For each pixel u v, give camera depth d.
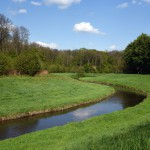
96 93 43.97
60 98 36.59
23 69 53.88
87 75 95.81
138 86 57.75
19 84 41.91
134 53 91.06
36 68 56.06
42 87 43.34
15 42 106.44
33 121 25.69
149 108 28.91
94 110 32.00
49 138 17.44
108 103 37.38
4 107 28.47
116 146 6.94
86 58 141.38
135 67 94.31
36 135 18.38
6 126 23.62
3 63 49.00
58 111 30.80
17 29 109.00
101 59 136.50
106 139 8.64
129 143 6.94
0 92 34.84
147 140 6.91
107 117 24.22
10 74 51.59
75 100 36.03
